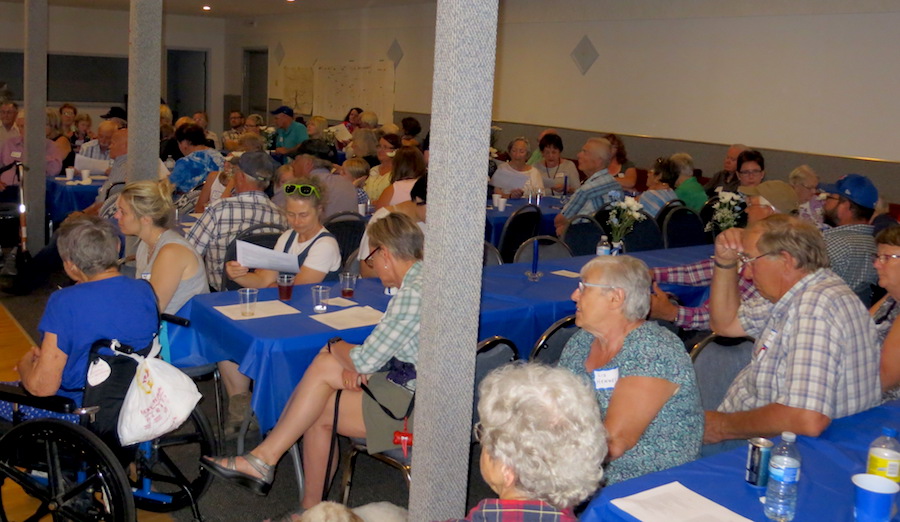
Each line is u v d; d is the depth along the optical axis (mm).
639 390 2104
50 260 5848
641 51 9320
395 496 3145
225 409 3836
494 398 1421
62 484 2434
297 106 15516
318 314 3135
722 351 2809
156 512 2811
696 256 4887
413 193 4141
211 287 4195
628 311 2205
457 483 2289
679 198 6762
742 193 6715
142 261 3693
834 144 7672
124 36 15680
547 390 1401
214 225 4141
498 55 11367
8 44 14461
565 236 5164
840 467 1993
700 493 1814
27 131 6344
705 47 8664
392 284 2787
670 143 9133
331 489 3145
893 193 7254
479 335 3287
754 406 2479
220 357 3047
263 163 4301
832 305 2268
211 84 17188
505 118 11367
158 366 2439
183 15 16500
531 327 3453
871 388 2328
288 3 13266
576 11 10047
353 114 11477
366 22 13539
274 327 2930
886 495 1652
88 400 2436
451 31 1988
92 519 2400
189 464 3299
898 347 2428
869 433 2191
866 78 7367
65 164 8367
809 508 1774
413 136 10258
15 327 5023
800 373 2221
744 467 1962
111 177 6254
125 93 15938
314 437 2748
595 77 9914
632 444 2074
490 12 2041
